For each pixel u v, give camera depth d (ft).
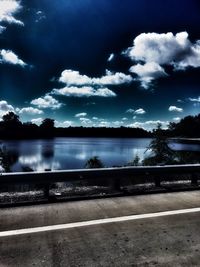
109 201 21.03
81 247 13.19
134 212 18.40
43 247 13.15
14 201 20.61
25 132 548.31
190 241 13.96
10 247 13.15
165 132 46.78
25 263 11.68
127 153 171.83
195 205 20.18
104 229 15.40
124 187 25.58
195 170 27.27
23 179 20.83
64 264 11.62
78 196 22.13
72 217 17.28
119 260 11.97
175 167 26.27
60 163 108.37
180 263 11.73
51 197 21.72
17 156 133.80
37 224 16.03
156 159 45.39
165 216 17.69
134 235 14.62
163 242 13.80
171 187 25.73
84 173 22.81
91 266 11.48
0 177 20.25
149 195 23.03
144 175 25.18
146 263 11.72
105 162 107.04
